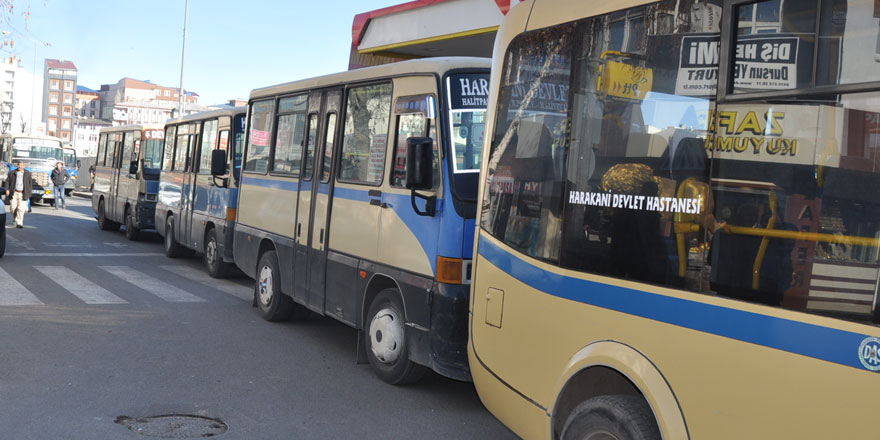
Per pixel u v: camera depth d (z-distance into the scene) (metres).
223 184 13.54
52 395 6.29
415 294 6.63
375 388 7.08
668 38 3.72
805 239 2.99
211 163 13.71
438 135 6.54
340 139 8.32
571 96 4.43
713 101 3.44
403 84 7.20
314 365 7.80
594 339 3.98
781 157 3.11
